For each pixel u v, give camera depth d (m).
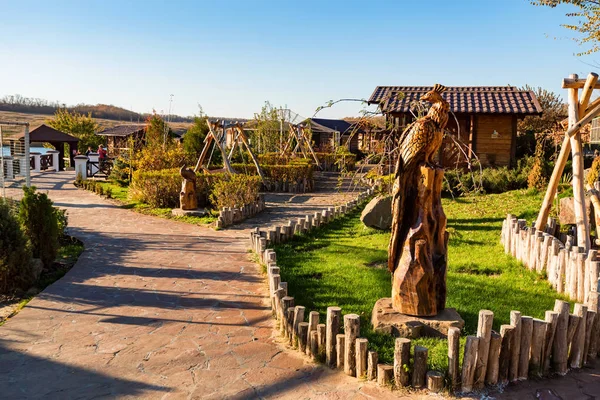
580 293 6.50
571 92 9.14
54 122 44.75
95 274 8.30
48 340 5.48
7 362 4.92
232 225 13.58
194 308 6.59
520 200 14.95
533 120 28.42
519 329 4.45
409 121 19.16
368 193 18.47
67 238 11.10
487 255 9.13
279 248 10.11
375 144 13.01
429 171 5.18
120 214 15.36
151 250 10.27
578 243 8.65
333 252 9.78
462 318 5.73
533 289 7.08
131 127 44.25
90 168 28.80
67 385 4.45
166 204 16.91
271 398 4.21
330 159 32.19
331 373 4.64
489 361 4.36
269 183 22.59
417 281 5.30
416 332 5.25
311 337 4.97
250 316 6.27
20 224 8.02
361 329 5.50
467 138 20.81
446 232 5.51
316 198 20.03
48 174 30.28
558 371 4.63
